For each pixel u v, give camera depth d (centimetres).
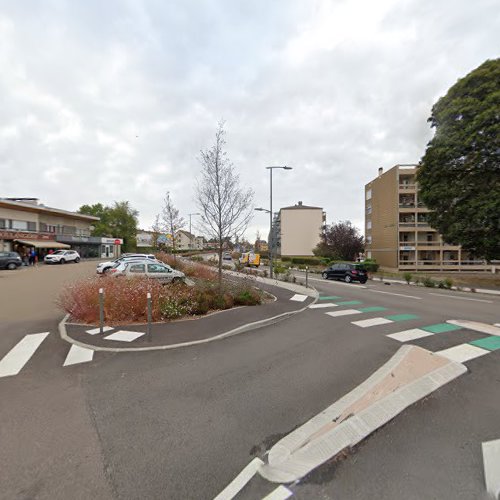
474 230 1780
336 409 342
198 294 925
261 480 237
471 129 1742
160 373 452
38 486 230
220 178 1060
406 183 3297
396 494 220
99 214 5838
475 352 543
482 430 304
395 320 812
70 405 354
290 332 691
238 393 387
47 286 1433
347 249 3962
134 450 273
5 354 530
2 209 3136
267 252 6253
